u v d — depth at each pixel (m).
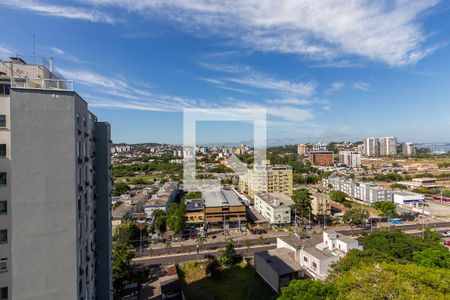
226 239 60.72
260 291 38.06
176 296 36.62
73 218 15.36
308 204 72.06
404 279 22.62
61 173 15.03
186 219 66.50
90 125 20.84
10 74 17.34
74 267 15.40
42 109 14.59
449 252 37.16
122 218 65.31
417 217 79.38
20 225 14.13
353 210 73.38
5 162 14.69
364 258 32.62
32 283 14.38
